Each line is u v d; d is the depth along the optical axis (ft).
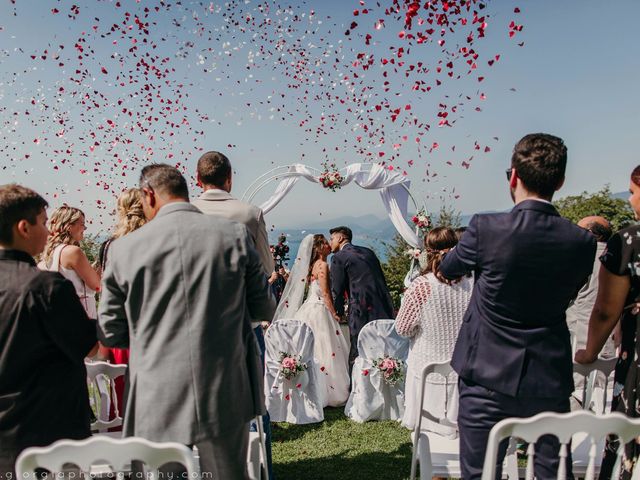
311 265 20.63
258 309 7.37
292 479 11.84
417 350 12.04
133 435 6.53
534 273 6.48
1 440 6.37
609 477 7.13
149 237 6.64
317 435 14.67
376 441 14.10
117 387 10.85
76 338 6.70
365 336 15.88
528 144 6.81
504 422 5.50
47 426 6.57
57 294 6.56
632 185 7.07
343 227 20.06
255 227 9.55
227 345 6.61
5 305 6.36
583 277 6.65
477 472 6.88
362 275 18.43
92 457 5.13
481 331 6.87
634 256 6.82
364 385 15.78
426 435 9.18
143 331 6.52
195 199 9.61
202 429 6.35
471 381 6.97
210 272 6.56
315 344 17.97
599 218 12.71
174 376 6.36
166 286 6.46
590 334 7.51
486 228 6.72
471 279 11.76
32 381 6.55
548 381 6.59
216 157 9.67
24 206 6.65
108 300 6.71
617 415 5.49
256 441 8.82
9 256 6.64
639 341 6.82
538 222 6.54
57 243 11.08
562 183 6.89
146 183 7.16
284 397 15.72
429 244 11.79
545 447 6.75
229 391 6.58
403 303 12.03
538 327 6.69
